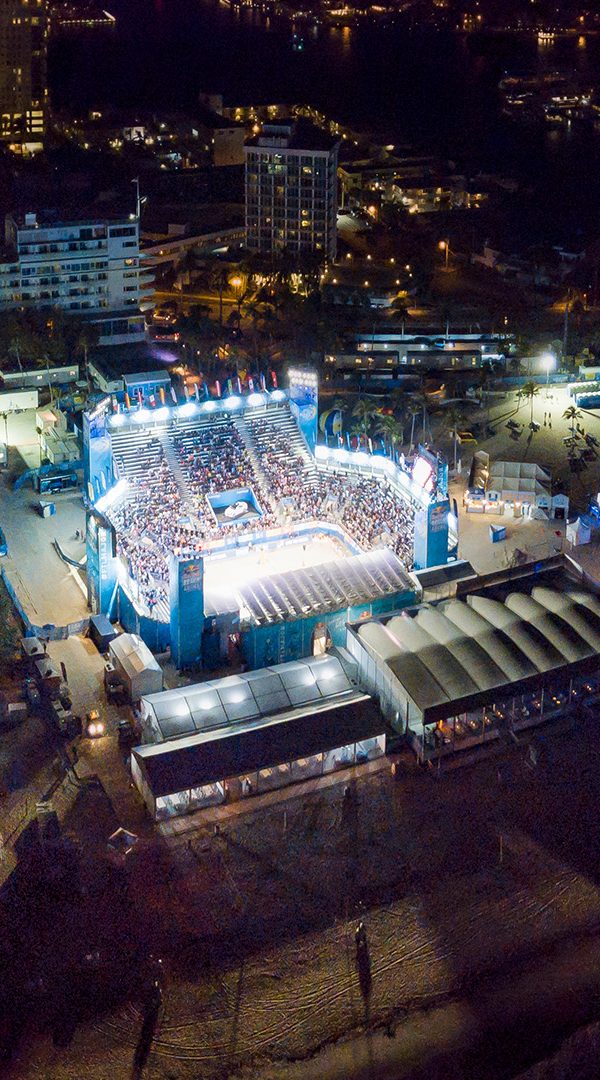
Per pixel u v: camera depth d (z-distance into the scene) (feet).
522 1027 430.20
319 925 467.52
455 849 500.74
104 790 531.09
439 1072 414.41
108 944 458.09
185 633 615.57
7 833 507.71
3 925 464.65
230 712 551.18
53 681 594.65
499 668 562.25
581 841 505.66
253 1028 428.97
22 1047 420.36
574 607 604.08
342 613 629.92
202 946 458.09
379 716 550.36
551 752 551.59
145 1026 428.56
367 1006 437.58
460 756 547.90
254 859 495.00
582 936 464.65
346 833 507.71
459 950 458.50
